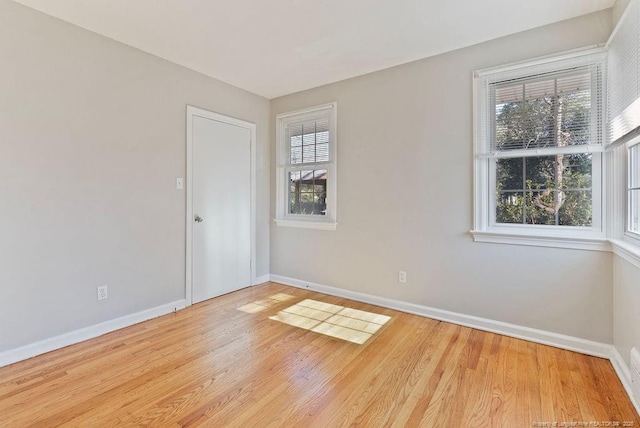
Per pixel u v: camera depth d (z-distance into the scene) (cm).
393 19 233
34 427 154
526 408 168
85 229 250
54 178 233
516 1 210
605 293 221
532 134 246
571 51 227
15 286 216
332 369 206
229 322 284
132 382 192
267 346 238
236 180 373
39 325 226
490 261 264
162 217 302
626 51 184
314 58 296
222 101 354
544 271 242
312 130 379
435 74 287
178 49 281
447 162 283
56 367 208
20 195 218
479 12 223
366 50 279
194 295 331
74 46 241
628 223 205
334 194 355
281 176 408
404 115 305
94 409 167
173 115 309
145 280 289
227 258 365
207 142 340
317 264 373
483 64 264
